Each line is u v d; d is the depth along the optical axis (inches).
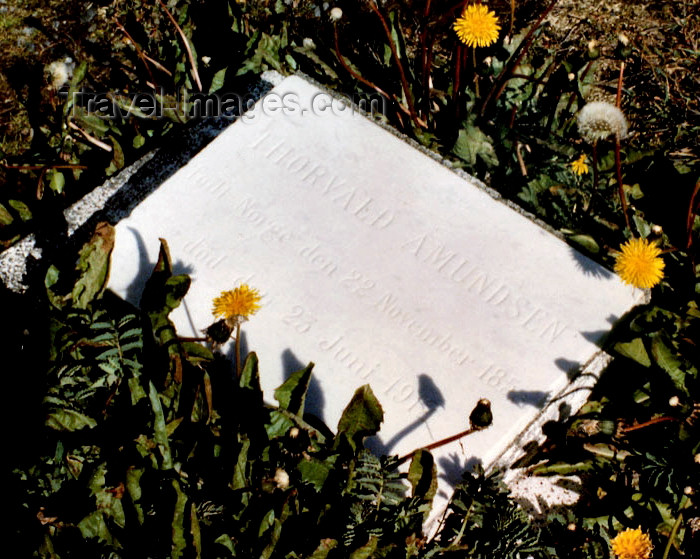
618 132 35.6
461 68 39.1
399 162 36.6
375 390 32.9
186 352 32.8
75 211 37.3
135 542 29.9
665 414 33.3
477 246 34.9
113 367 32.2
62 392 32.2
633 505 32.3
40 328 32.8
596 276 34.3
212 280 35.0
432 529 31.2
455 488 31.4
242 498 30.3
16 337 34.8
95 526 30.1
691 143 40.4
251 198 36.2
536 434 32.6
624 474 32.7
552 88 38.9
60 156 39.9
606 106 36.4
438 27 37.0
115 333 32.3
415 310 33.9
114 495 30.6
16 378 32.4
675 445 32.0
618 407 34.2
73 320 33.2
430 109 39.8
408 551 29.5
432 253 34.9
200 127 38.5
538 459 33.7
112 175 38.1
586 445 33.2
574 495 33.5
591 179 37.9
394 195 35.9
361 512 29.7
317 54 40.8
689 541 32.1
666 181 37.1
